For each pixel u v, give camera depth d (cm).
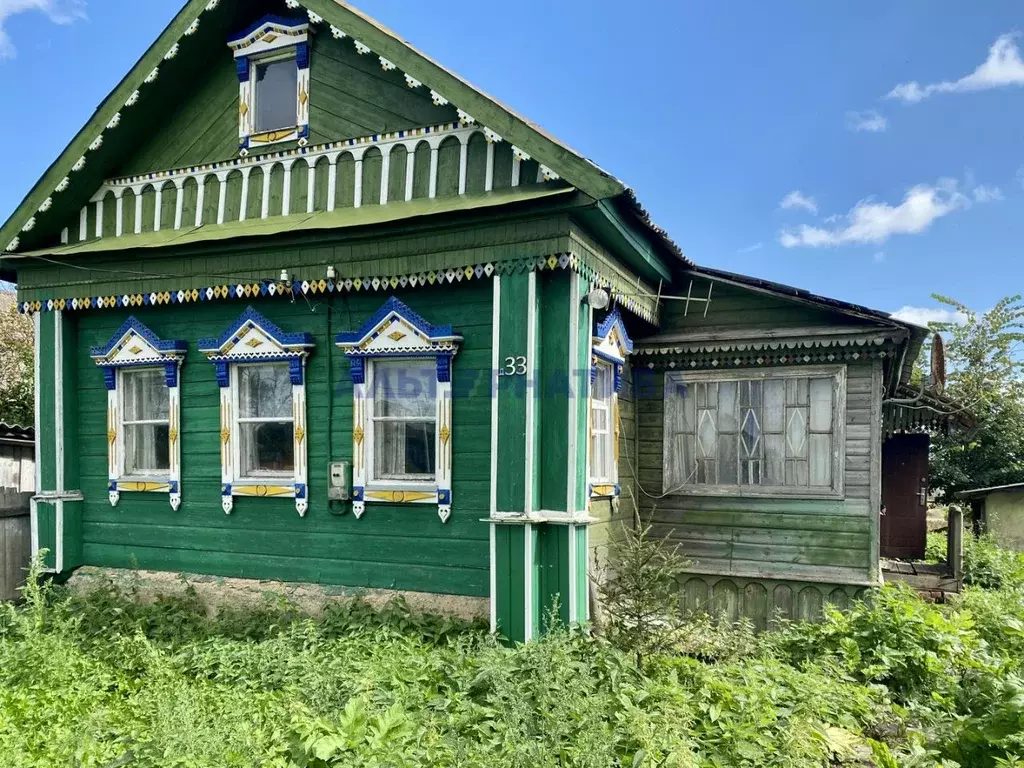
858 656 564
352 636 585
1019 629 632
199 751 384
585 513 609
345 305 698
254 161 736
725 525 804
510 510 588
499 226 603
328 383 702
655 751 385
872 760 432
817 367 775
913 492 1238
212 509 746
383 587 669
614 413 752
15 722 473
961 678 526
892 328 731
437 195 654
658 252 762
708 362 816
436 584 650
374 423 687
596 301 602
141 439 803
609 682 466
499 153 631
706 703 459
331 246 670
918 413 1122
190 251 720
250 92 746
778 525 782
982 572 1026
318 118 709
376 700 451
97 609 692
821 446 774
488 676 468
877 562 741
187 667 572
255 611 668
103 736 448
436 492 649
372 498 671
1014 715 416
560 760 387
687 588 805
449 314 656
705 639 601
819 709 446
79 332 819
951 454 1681
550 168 571
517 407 591
